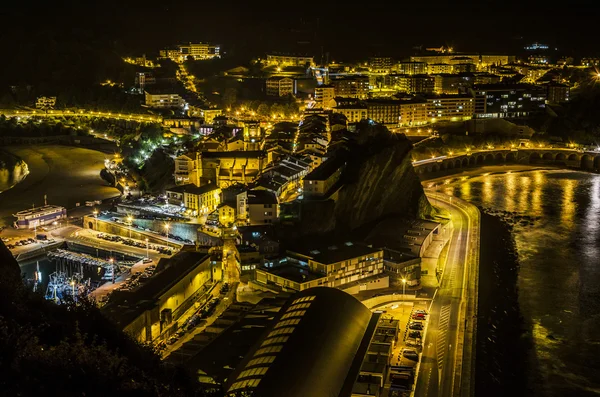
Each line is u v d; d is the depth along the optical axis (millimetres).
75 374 72125
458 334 183625
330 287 188500
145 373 86250
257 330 172625
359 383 145875
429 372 162625
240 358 156500
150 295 183750
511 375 171375
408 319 193875
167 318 181375
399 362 166375
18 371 68812
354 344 163000
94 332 97812
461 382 158625
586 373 173500
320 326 161750
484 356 179625
